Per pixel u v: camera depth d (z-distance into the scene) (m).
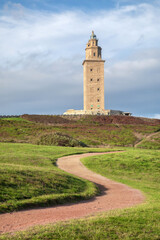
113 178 29.31
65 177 23.03
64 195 17.53
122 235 10.46
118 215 12.94
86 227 11.06
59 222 11.85
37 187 18.16
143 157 38.00
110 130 82.19
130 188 23.88
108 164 35.16
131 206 16.02
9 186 16.92
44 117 98.88
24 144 52.09
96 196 19.84
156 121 105.44
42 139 59.62
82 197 18.50
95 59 114.44
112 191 22.23
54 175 22.41
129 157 38.28
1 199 14.80
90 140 67.25
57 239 9.84
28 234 10.16
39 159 35.38
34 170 22.62
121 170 32.88
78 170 32.19
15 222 12.13
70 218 12.97
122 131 81.56
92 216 13.20
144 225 11.59
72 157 41.50
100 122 94.75
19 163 31.33
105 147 60.81
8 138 62.34
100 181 27.06
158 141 68.56
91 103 113.25
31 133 70.75
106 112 112.25
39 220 12.53
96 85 113.81
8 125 79.12
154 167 33.72
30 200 15.42
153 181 28.77
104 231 10.70
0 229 11.13
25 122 87.38
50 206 15.59
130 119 102.50
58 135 61.59
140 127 89.75
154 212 13.64
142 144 66.25
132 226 11.41
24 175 20.00
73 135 71.31
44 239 9.80
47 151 44.56
